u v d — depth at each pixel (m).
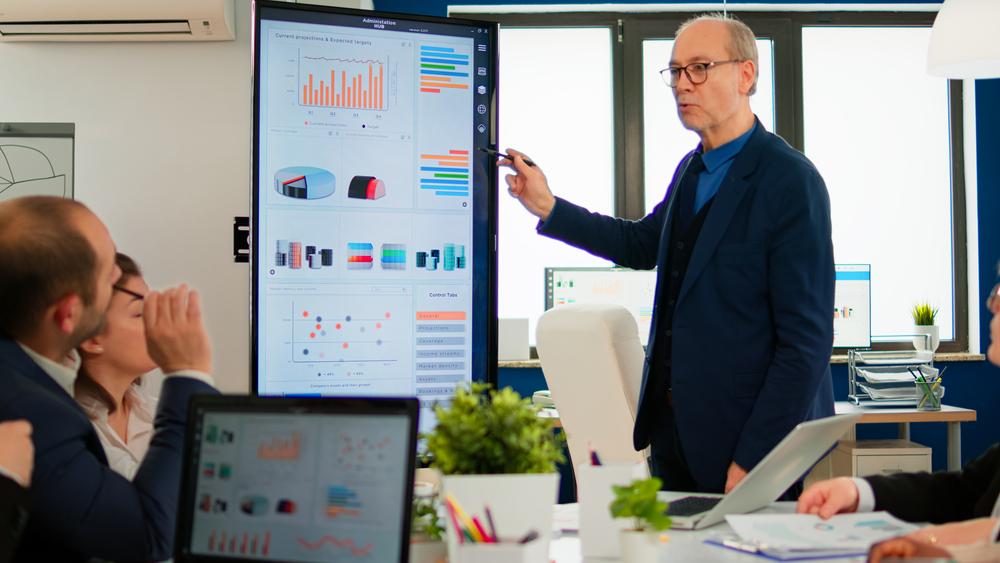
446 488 1.23
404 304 2.26
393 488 1.16
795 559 1.37
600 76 5.52
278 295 2.19
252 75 2.17
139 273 2.10
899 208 5.54
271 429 1.23
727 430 2.38
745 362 2.39
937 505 1.72
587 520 1.42
